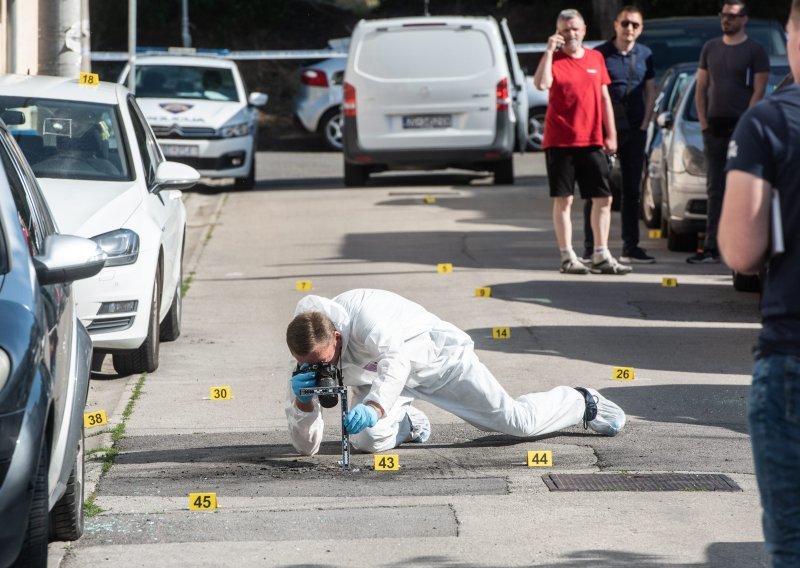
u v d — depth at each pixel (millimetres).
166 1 99188
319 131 80188
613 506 16469
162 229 24781
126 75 60125
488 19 55938
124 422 21000
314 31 100688
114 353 24141
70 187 24766
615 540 15180
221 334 28562
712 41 35688
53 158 25594
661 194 42688
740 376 24000
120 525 15852
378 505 16594
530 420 19109
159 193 26781
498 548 14953
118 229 23609
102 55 73625
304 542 15203
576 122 34469
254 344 27438
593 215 35625
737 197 10094
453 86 55375
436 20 55438
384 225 46344
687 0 90938
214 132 57094
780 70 40812
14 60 41344
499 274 35750
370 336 17734
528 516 16094
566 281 34594
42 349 12531
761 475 10211
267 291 33781
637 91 36500
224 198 56031
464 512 16266
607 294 32656
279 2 101062
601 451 19078
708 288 33562
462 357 18672
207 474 18047
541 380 23625
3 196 13766
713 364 24984
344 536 15398
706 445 19359
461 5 103125
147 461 18734
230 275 36531
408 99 55469
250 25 100500
